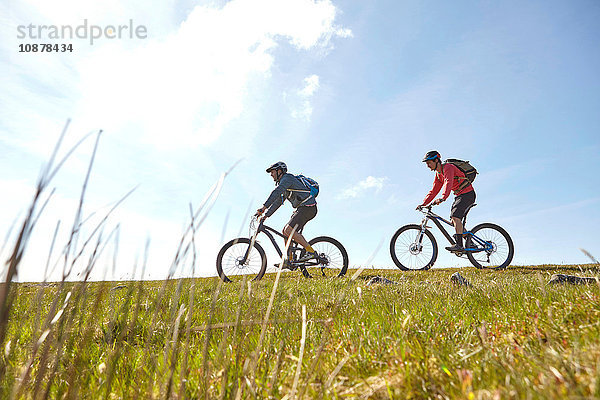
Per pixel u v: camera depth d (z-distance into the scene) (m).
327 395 1.47
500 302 3.20
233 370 1.69
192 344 2.28
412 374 1.53
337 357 1.95
